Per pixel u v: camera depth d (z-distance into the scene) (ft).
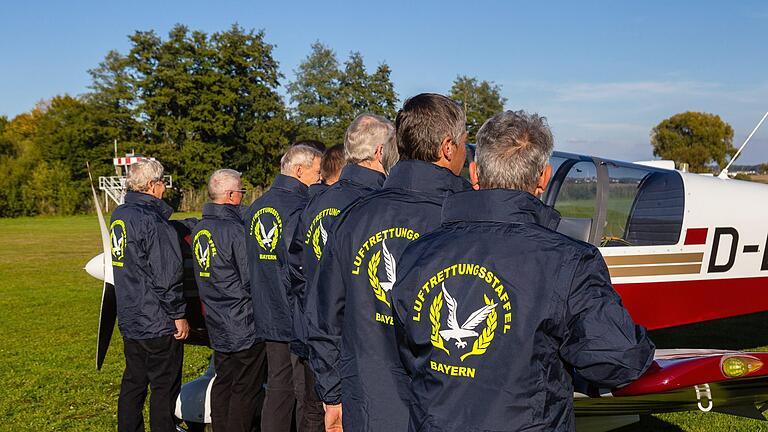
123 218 9.56
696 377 6.93
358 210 5.42
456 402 3.86
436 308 3.99
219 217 9.54
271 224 8.87
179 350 9.89
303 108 148.56
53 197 103.24
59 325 21.24
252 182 140.56
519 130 4.24
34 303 25.40
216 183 9.67
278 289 8.86
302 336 7.18
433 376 3.99
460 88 148.56
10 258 42.01
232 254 9.31
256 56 139.33
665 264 12.87
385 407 5.06
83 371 15.55
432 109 5.26
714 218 13.17
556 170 12.78
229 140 138.51
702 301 13.44
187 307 11.21
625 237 12.68
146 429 11.48
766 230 13.58
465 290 3.93
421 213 5.21
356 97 149.79
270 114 143.64
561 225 12.50
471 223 4.17
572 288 3.76
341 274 5.44
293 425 10.39
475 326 3.85
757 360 7.23
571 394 3.98
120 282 9.65
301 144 9.68
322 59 149.38
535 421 3.75
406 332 4.20
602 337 3.67
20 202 100.42
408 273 4.21
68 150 129.08
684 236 12.97
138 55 136.36
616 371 3.69
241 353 9.48
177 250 9.54
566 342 3.81
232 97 134.31
